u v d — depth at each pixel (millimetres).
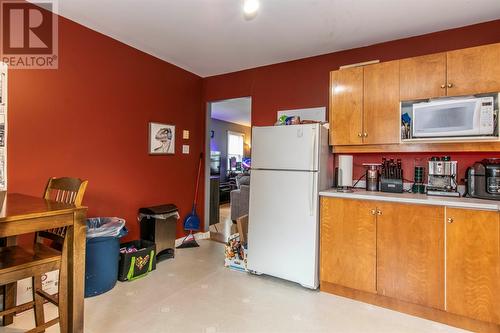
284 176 2668
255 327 1978
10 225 1355
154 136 3422
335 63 3199
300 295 2471
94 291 2377
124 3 2275
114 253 2539
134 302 2291
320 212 2557
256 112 3750
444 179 2477
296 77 3447
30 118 2301
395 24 2553
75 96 2605
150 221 3189
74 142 2607
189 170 4012
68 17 2508
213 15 2449
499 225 1871
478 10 2297
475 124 2113
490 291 1896
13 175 2203
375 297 2326
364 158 2971
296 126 2625
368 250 2324
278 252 2682
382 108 2537
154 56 3395
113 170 2963
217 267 3088
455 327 2023
